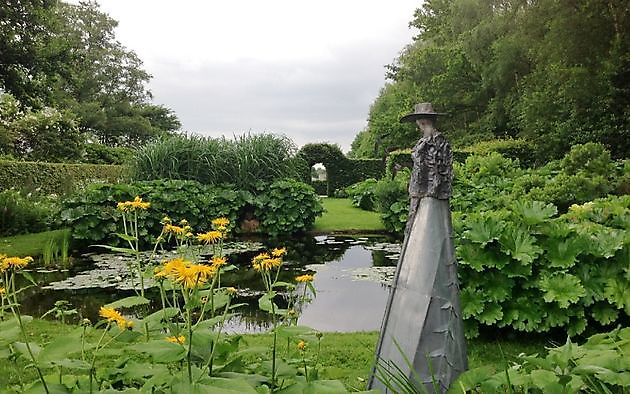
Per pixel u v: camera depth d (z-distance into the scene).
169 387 1.41
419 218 1.97
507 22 18.72
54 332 4.07
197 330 1.54
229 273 7.09
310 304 5.45
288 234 10.73
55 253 8.20
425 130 2.01
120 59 37.00
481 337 4.12
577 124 14.11
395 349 1.88
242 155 11.17
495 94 25.22
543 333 4.06
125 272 7.04
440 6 33.94
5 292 1.68
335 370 2.95
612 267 3.86
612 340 2.15
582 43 13.26
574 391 1.59
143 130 35.78
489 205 8.88
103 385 1.81
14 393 1.59
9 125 17.47
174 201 9.74
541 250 3.89
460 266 4.04
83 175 15.49
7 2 11.38
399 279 1.97
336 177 24.59
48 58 12.24
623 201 5.97
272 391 1.59
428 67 28.92
